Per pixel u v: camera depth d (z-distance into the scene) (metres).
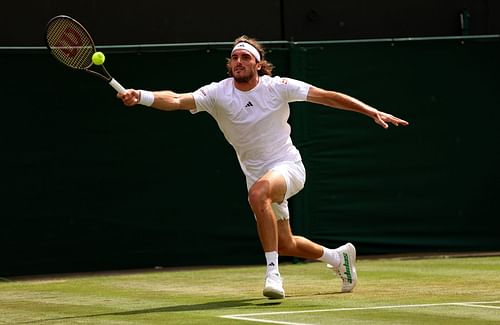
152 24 33.09
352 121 29.70
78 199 27.98
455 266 27.17
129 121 28.27
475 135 30.48
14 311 19.14
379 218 29.97
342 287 21.19
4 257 27.42
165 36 33.22
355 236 29.81
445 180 30.36
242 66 19.36
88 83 28.02
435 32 35.62
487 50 30.52
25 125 27.55
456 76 30.36
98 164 28.09
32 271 27.66
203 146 28.75
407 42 30.08
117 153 28.20
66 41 19.12
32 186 27.64
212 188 28.83
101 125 28.12
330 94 19.45
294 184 19.80
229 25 33.78
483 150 30.53
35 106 27.64
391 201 30.03
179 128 28.58
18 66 27.45
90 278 26.53
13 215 27.48
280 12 34.28
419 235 30.23
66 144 27.88
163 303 19.83
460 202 30.45
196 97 19.56
